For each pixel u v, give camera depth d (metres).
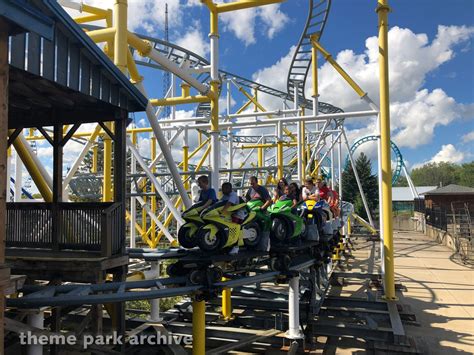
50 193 7.24
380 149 10.42
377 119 10.73
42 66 4.43
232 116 15.75
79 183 16.00
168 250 6.77
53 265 5.34
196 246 6.14
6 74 3.39
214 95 8.95
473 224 22.28
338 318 8.62
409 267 15.55
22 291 5.01
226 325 8.27
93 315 5.54
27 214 6.39
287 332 7.40
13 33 3.49
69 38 4.82
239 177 24.02
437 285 12.34
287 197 7.61
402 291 11.61
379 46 10.30
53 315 5.94
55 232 6.11
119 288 5.12
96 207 5.86
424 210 33.28
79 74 5.03
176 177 7.70
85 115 6.35
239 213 6.12
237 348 6.98
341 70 11.41
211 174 9.03
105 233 5.45
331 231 9.47
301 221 7.66
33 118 6.70
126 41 6.86
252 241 6.47
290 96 21.94
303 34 14.93
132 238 15.27
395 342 6.97
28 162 7.01
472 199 36.16
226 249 6.01
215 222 5.79
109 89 5.65
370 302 9.13
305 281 8.73
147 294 4.87
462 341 7.67
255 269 8.18
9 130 7.05
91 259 5.29
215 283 5.62
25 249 6.27
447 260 17.34
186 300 9.17
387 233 10.03
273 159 28.03
